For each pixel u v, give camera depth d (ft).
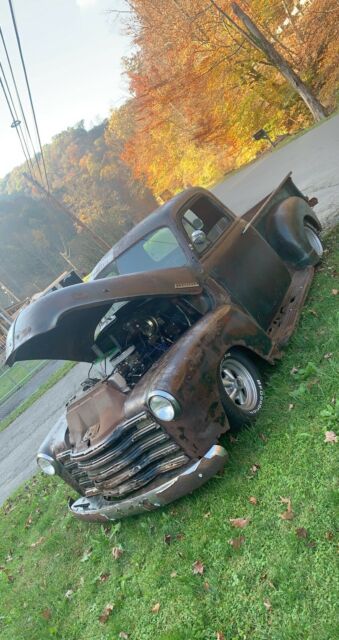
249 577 8.76
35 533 17.76
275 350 13.52
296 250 16.97
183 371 10.87
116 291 11.49
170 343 13.71
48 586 13.56
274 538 9.05
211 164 123.54
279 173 50.06
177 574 10.14
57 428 14.42
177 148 127.85
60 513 17.83
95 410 12.10
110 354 14.01
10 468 30.01
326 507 8.82
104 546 13.10
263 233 17.25
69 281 57.41
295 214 17.42
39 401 44.70
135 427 11.16
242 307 13.92
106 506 12.34
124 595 10.92
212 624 8.52
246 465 11.22
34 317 10.92
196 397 10.87
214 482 11.50
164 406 10.47
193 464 10.76
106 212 229.86
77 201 233.55
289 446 10.79
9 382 69.82
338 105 70.38
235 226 15.90
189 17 84.74
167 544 11.15
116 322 13.93
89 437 11.68
